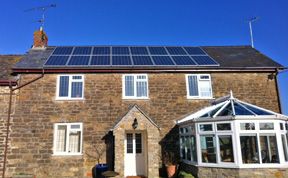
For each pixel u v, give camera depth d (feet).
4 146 48.83
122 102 53.26
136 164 50.93
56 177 48.39
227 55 65.16
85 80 53.88
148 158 47.67
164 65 55.16
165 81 55.31
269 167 40.01
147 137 48.78
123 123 48.55
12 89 51.47
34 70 52.80
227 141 42.19
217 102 52.39
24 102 51.39
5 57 63.36
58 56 59.26
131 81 54.90
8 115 50.21
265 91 56.54
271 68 56.95
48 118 51.08
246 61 60.13
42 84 52.75
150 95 54.19
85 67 53.47
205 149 44.21
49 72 53.42
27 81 52.60
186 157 49.47
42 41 66.49
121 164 46.88
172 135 52.80
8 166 48.11
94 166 49.60
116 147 47.42
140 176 49.32
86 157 49.88
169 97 54.44
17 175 46.29
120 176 46.42
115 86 54.03
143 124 48.80
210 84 56.03
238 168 39.99
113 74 54.70
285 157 42.24
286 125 45.03
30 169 48.37
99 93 53.31
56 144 50.34
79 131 51.31
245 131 41.57
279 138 41.60
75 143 50.80
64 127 51.37
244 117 41.68
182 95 54.80
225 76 56.75
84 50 65.46
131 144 51.75
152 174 47.03
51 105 51.75
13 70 52.42
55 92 52.49
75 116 51.70
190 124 47.93
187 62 57.57
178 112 53.83
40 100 51.80
